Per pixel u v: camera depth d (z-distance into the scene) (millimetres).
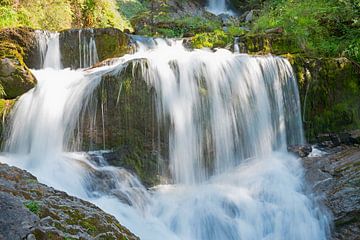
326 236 4828
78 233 3283
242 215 5039
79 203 3879
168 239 4594
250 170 6141
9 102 6203
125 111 5953
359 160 5773
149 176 5844
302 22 8648
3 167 4145
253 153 6656
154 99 6059
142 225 4727
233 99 6555
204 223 4895
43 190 3863
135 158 5883
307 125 7117
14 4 9352
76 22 11555
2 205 3182
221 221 4922
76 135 5945
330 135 7059
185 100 6250
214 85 6453
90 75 6492
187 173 6129
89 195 5121
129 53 8445
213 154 6348
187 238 4758
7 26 8375
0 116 6004
